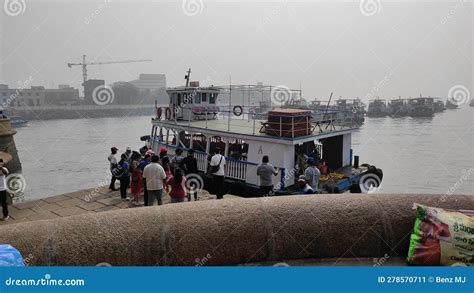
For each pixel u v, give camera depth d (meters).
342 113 18.53
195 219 3.42
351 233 3.64
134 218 3.34
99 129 70.88
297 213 3.63
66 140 61.31
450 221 3.54
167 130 20.11
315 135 14.62
